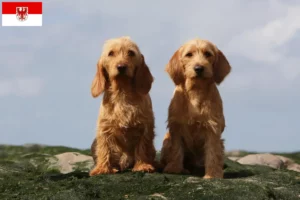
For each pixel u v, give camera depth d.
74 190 4.68
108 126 5.02
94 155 5.27
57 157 6.05
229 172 5.25
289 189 4.75
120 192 4.71
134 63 4.96
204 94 4.93
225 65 5.00
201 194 4.59
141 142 5.04
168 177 4.84
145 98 5.03
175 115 4.98
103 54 5.00
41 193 4.71
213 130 4.93
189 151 5.05
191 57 4.92
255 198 4.57
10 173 5.21
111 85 4.99
